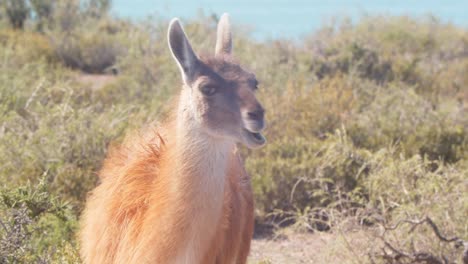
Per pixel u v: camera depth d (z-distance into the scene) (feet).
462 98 166.81
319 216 100.22
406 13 267.18
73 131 96.84
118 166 63.21
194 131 54.34
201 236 54.65
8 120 100.58
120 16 269.23
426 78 177.58
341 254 81.61
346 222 83.10
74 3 259.39
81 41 217.36
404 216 82.07
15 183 87.25
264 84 148.87
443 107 135.03
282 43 196.34
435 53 222.89
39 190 72.49
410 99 131.54
